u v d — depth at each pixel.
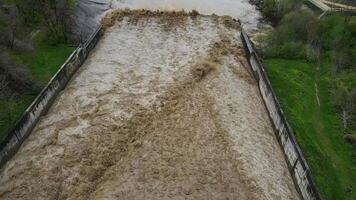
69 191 23.30
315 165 25.42
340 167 25.69
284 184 25.11
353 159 26.36
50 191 23.19
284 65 35.75
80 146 26.03
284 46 37.44
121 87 31.64
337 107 30.62
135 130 27.66
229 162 25.78
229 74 34.12
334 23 39.00
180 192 23.69
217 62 35.56
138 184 23.95
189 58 35.94
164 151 26.23
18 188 23.20
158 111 29.42
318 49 37.16
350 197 23.80
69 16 37.78
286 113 29.59
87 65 34.12
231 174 25.02
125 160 25.45
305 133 27.91
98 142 26.45
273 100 29.22
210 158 25.95
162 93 31.22
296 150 25.03
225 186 24.27
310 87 32.97
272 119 29.47
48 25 35.94
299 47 37.28
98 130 27.33
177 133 27.62
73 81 32.12
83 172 24.38
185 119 28.84
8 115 26.77
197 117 29.06
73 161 24.97
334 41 37.72
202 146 26.77
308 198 23.17
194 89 31.83
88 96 30.47
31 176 23.89
